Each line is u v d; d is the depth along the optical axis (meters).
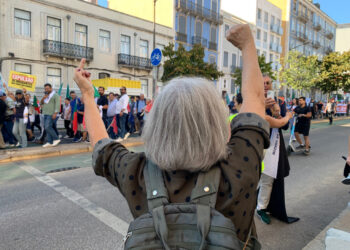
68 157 7.74
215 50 33.06
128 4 33.44
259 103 1.02
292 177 5.89
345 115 31.20
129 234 0.76
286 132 14.31
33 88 10.77
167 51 20.08
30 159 7.44
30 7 18.69
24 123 8.49
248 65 1.06
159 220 0.74
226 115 0.88
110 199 4.49
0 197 4.55
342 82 27.41
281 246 3.06
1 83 10.83
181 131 0.80
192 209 0.75
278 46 44.00
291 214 3.92
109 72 23.25
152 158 0.83
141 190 0.85
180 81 0.90
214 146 0.81
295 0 47.53
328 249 1.96
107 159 1.00
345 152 8.98
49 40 19.44
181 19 29.56
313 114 24.69
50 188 5.04
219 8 33.56
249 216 0.83
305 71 30.33
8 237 3.23
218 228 0.72
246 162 0.85
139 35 25.14
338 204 4.31
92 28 21.98
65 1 20.28
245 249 0.84
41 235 3.29
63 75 20.64
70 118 11.14
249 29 1.06
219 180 0.81
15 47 18.19
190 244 0.71
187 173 0.83
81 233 3.34
